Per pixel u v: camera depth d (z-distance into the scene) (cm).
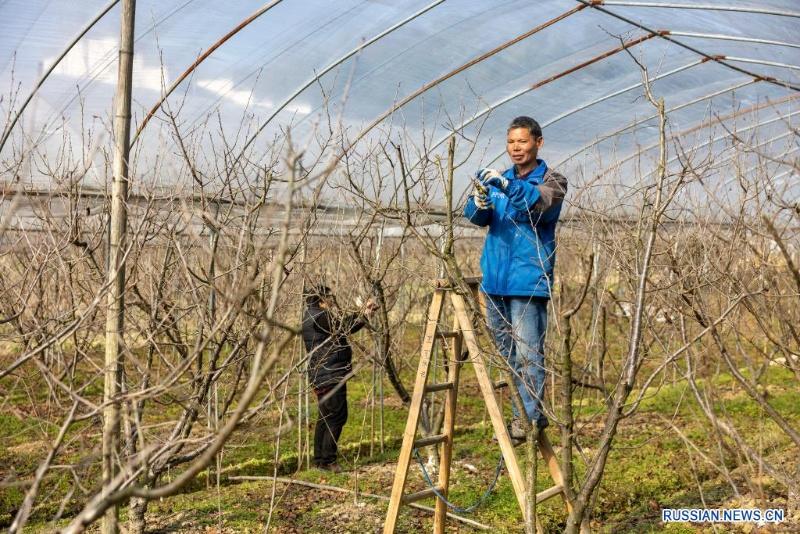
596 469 358
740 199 469
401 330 779
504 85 894
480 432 859
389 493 651
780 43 845
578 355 974
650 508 611
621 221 504
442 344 502
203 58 732
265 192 393
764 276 425
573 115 1019
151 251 459
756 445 724
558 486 439
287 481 671
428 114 901
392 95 845
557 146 1094
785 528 500
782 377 1072
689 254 472
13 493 637
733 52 900
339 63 782
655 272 524
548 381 816
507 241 441
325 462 724
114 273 320
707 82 984
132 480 289
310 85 797
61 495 640
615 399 367
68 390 274
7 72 714
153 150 744
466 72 852
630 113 1025
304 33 732
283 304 513
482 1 743
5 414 870
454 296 437
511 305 444
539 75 892
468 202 450
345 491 653
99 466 677
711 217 490
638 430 841
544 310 445
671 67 934
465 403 1020
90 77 723
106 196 426
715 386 498
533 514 385
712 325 365
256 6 691
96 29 689
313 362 695
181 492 680
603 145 1076
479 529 565
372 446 784
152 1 671
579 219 614
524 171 449
